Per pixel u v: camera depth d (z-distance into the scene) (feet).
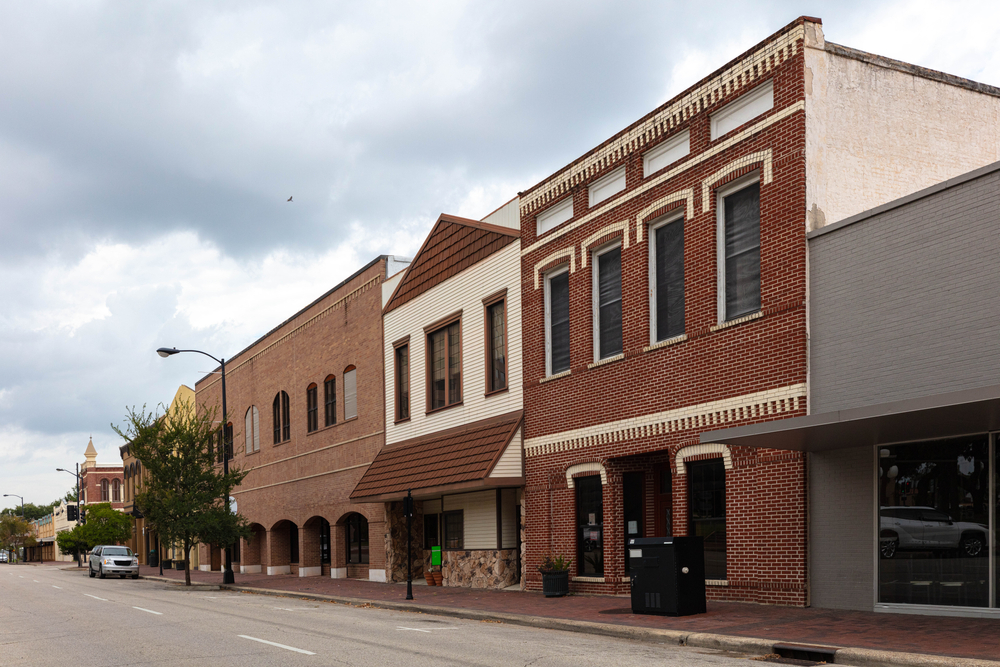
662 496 63.87
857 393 46.42
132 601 79.66
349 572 110.42
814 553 48.55
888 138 53.67
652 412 60.49
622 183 66.49
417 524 97.60
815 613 45.55
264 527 142.41
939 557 43.01
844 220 47.75
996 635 35.27
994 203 40.81
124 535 229.66
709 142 57.41
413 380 95.71
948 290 42.47
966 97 57.36
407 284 98.32
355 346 110.32
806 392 49.01
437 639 43.55
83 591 101.55
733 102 55.93
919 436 43.65
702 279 57.00
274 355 139.23
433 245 93.50
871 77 53.62
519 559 78.18
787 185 51.01
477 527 81.61
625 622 46.19
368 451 104.78
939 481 43.29
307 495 122.83
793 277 50.21
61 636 47.98
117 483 333.01
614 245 67.15
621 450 63.31
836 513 47.73
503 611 56.49
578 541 68.64
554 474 71.05
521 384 76.64
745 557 51.98
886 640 35.29
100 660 37.45
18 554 425.28
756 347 52.34
